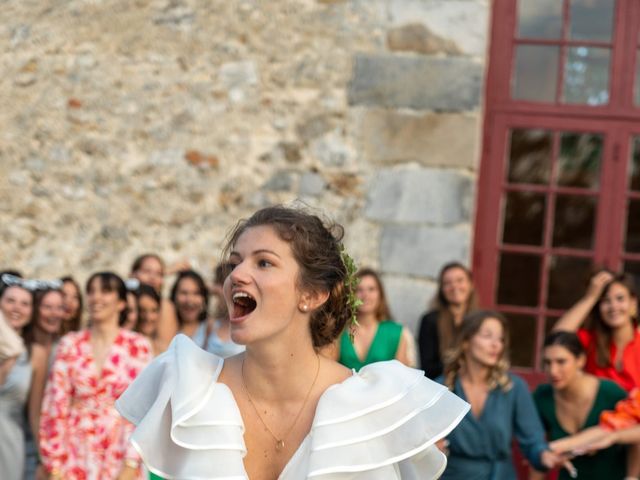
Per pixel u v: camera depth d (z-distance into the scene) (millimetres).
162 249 6617
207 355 2283
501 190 6684
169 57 6645
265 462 2197
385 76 6520
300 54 6586
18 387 5258
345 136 6551
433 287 6457
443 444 4578
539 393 5047
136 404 2281
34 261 6664
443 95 6488
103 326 5047
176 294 5949
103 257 6641
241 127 6602
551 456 4602
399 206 6488
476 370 4703
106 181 6656
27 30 6699
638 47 6625
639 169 6625
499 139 6684
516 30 6715
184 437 2137
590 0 6664
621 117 6617
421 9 6516
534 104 6680
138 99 6656
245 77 6605
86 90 6680
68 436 4938
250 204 6578
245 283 2125
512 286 6668
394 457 2174
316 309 2236
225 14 6629
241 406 2219
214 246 6582
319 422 2146
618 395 4844
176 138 6629
